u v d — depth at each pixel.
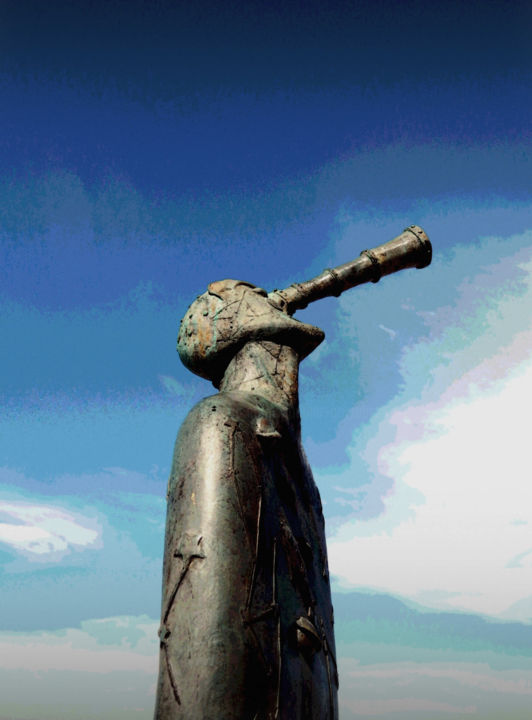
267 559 4.65
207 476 4.69
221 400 5.09
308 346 6.02
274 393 5.57
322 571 5.39
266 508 4.83
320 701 4.67
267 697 4.26
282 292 6.29
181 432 4.98
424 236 6.77
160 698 4.17
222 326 5.87
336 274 6.49
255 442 5.00
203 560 4.41
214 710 4.04
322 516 5.72
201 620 4.25
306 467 5.66
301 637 4.62
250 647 4.27
